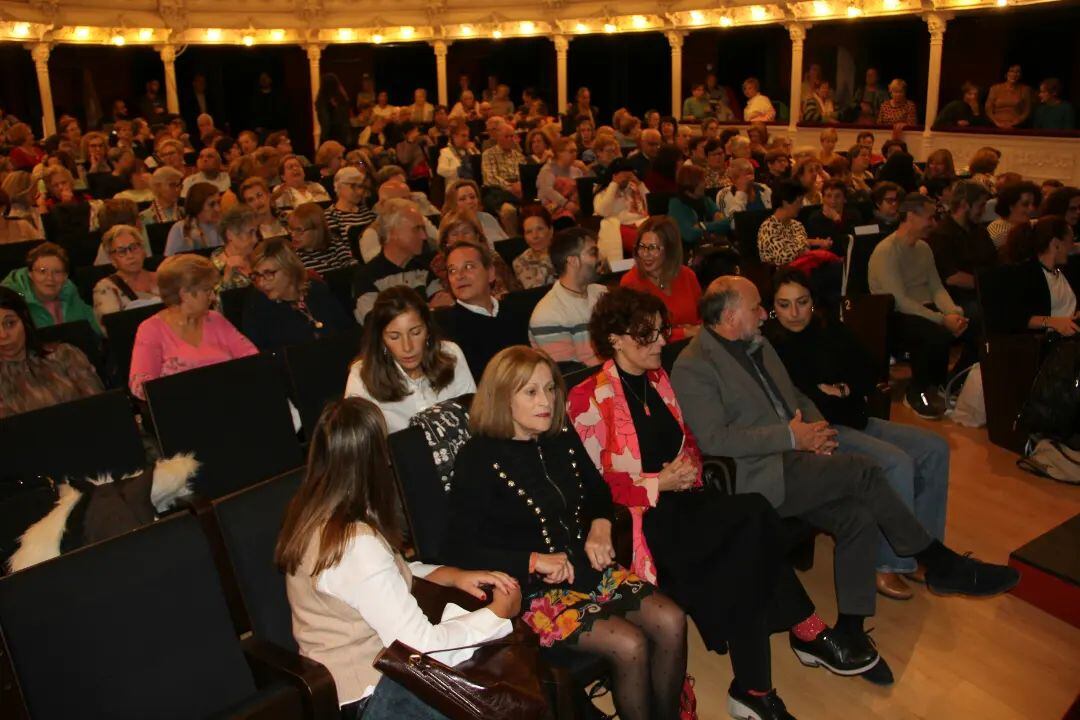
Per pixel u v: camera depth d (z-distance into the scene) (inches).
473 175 405.4
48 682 77.7
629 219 283.6
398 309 120.5
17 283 178.7
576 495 106.3
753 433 126.8
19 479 115.7
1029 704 116.5
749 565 110.5
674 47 573.9
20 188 269.1
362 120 593.0
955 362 244.5
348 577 82.1
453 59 693.3
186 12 567.2
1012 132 424.5
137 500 107.0
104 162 385.4
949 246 229.6
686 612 113.0
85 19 524.4
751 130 423.2
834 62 569.9
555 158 347.3
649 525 116.3
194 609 86.5
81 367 142.4
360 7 610.2
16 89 566.3
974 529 157.4
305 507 83.7
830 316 149.8
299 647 87.4
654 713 102.7
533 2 599.5
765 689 110.6
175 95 579.8
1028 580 138.1
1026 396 184.9
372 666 84.0
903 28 537.0
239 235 183.6
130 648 82.3
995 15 470.9
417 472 108.4
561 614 99.3
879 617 136.0
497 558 99.1
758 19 525.7
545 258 203.3
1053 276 198.1
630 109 684.1
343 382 148.3
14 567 95.3
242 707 80.0
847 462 124.9
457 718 78.8
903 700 117.6
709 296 131.8
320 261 215.5
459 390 129.9
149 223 255.4
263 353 142.4
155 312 166.9
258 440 138.7
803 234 244.5
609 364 121.7
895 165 329.7
